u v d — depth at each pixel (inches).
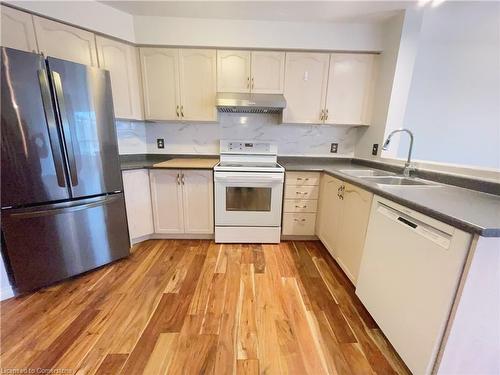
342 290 70.3
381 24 89.2
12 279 63.7
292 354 49.3
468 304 34.9
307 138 112.0
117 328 54.6
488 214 36.9
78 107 66.6
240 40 90.0
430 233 39.1
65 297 64.6
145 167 90.4
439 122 108.9
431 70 105.2
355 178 69.0
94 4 77.8
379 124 92.3
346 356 49.2
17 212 61.2
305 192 96.4
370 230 57.2
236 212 95.3
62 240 68.9
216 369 45.8
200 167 91.8
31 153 60.8
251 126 110.2
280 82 95.0
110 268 79.3
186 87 94.6
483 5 74.1
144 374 44.5
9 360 46.5
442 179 62.8
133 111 93.3
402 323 45.1
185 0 76.3
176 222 97.6
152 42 89.1
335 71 94.7
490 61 103.0
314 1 75.1
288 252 92.5
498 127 107.7
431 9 77.7
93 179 72.8
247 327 55.9
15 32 66.7
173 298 65.2
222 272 78.0
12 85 56.1
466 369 38.3
